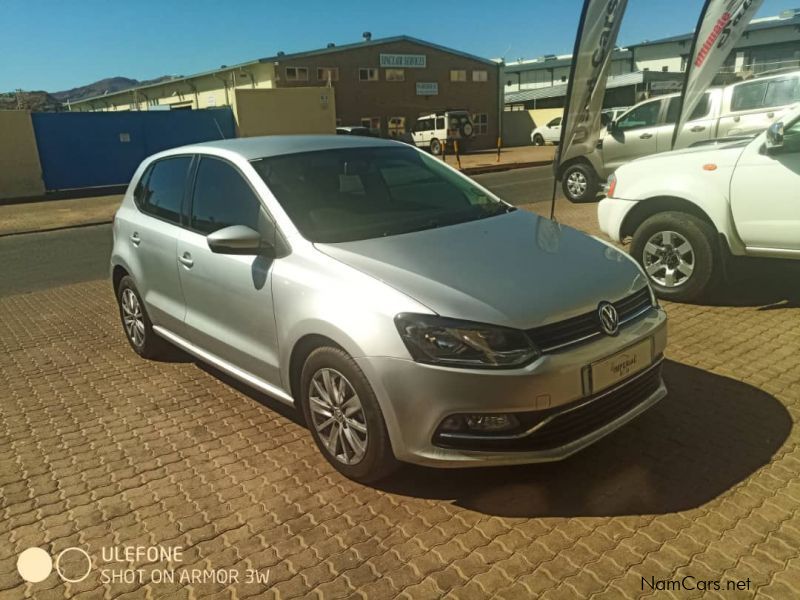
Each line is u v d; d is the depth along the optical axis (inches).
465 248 131.1
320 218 139.7
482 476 127.0
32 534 116.5
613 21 257.4
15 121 845.8
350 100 1461.6
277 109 1087.0
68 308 275.3
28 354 214.8
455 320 108.1
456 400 107.7
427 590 98.0
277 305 131.8
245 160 153.6
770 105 410.0
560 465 129.3
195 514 120.3
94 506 124.4
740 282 241.0
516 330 108.0
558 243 139.3
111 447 147.4
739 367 168.6
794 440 133.2
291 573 103.3
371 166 163.8
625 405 123.0
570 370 109.0
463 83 1628.9
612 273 128.1
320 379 126.7
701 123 431.2
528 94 1932.8
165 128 979.3
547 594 95.9
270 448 143.3
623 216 233.3
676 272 222.4
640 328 123.0
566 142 268.5
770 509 112.6
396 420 111.9
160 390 178.2
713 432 138.1
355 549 108.2
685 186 213.8
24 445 150.2
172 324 175.9
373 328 112.5
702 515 112.0
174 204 174.6
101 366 199.8
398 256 125.7
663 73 1529.3
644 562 101.6
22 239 521.7
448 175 176.1
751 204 201.2
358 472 123.2
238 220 149.0
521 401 106.9
